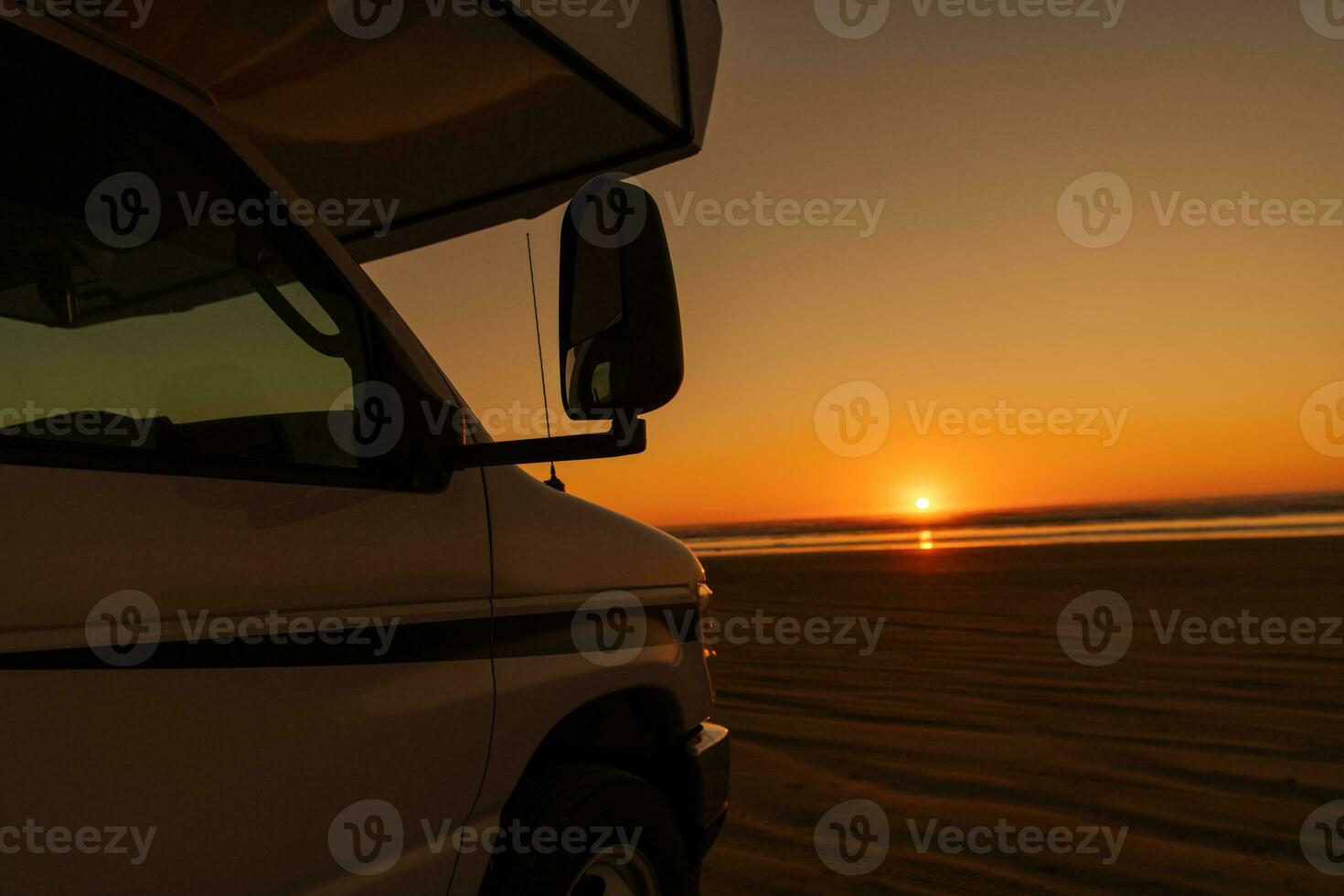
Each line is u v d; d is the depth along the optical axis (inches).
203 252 54.8
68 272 53.3
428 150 106.9
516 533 72.4
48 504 42.9
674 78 106.9
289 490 54.4
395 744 58.5
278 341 57.2
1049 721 200.2
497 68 90.1
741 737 198.2
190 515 48.8
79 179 50.8
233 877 48.8
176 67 79.0
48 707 41.4
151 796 45.2
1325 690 218.5
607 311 58.2
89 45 49.4
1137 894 116.8
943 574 594.9
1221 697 216.2
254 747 50.1
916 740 190.2
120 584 44.6
